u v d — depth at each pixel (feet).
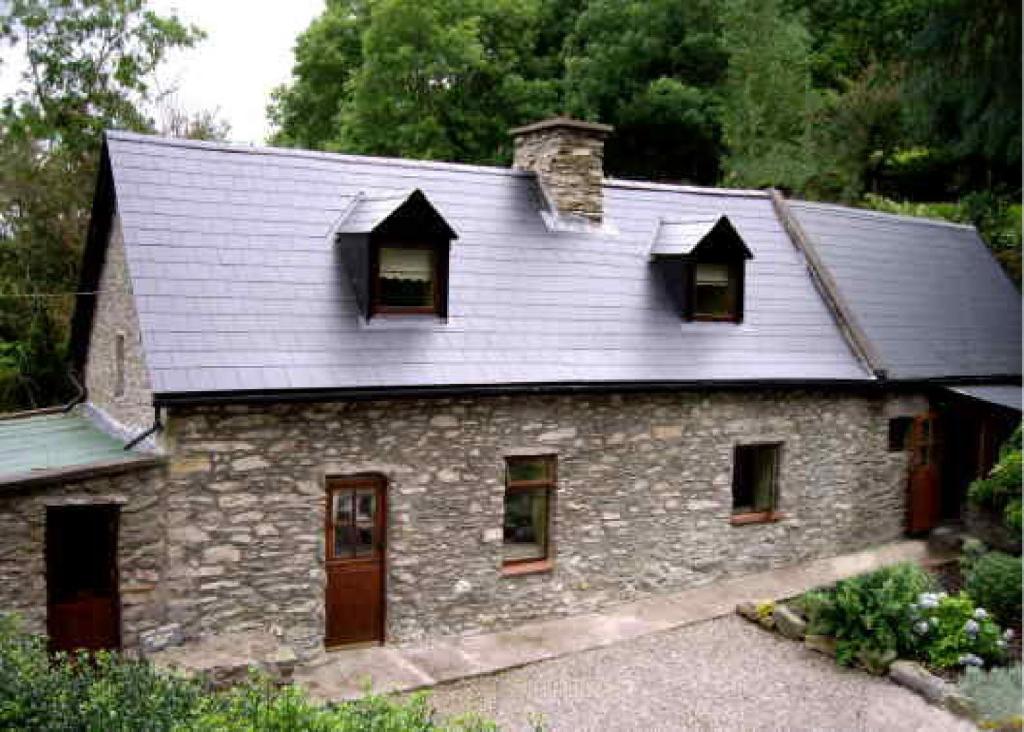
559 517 34.58
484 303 34.96
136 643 27.40
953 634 30.37
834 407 42.22
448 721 19.45
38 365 62.39
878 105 87.71
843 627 31.48
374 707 18.58
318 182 35.73
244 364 28.58
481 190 39.42
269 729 17.07
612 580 36.11
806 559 41.91
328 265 33.17
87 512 28.78
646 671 30.35
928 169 90.12
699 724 26.81
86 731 17.16
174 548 27.66
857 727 26.73
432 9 92.89
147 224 31.01
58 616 27.32
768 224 48.08
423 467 31.55
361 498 31.42
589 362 34.86
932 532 46.01
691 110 87.56
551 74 102.12
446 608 32.42
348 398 29.43
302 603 29.66
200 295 29.89
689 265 39.40
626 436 35.94
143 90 87.30
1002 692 27.20
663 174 96.84
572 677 29.84
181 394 26.91
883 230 53.31
